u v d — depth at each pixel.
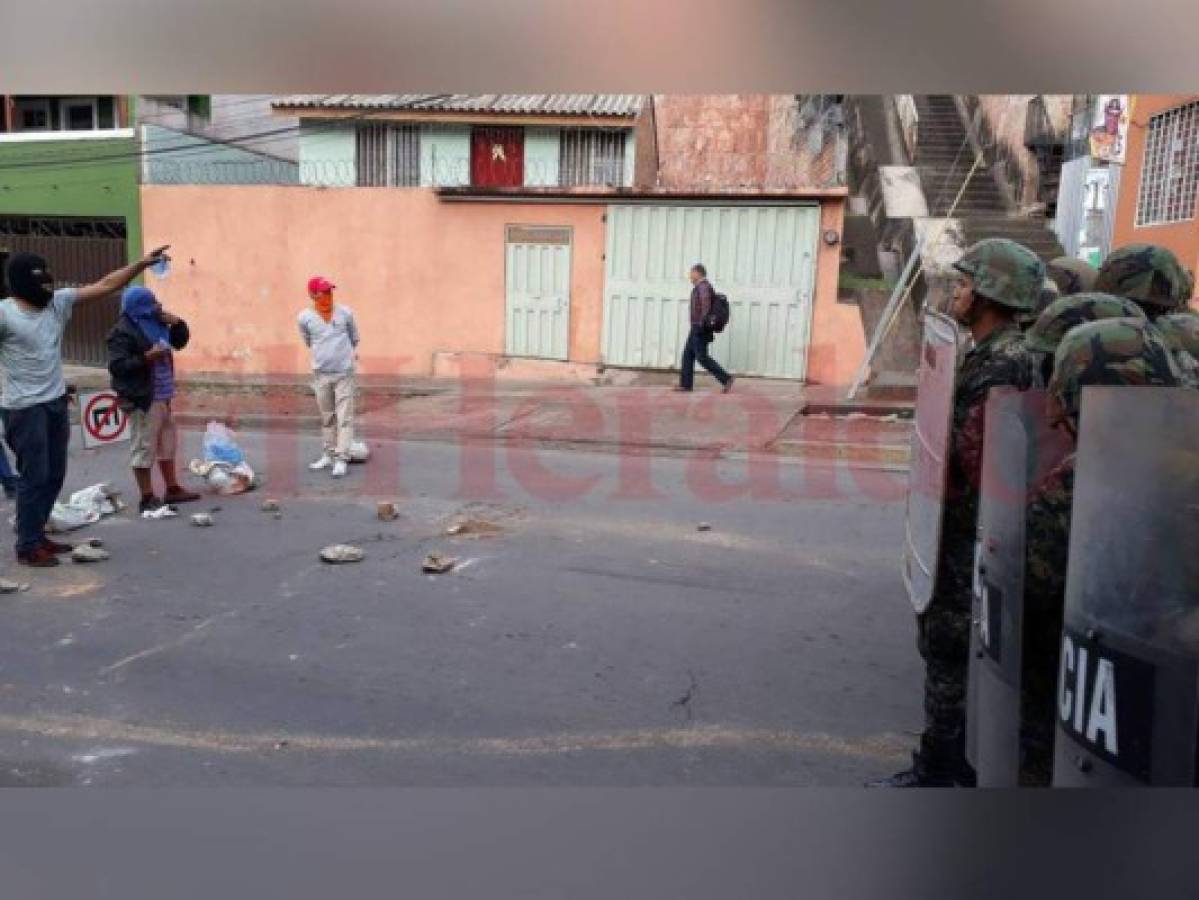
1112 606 2.05
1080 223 9.95
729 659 3.92
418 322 12.93
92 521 5.86
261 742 3.26
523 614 4.39
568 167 13.71
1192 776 1.96
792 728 3.36
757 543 5.48
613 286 12.24
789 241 11.56
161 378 6.08
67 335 14.61
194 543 5.45
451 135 13.84
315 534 5.64
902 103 15.74
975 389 2.55
